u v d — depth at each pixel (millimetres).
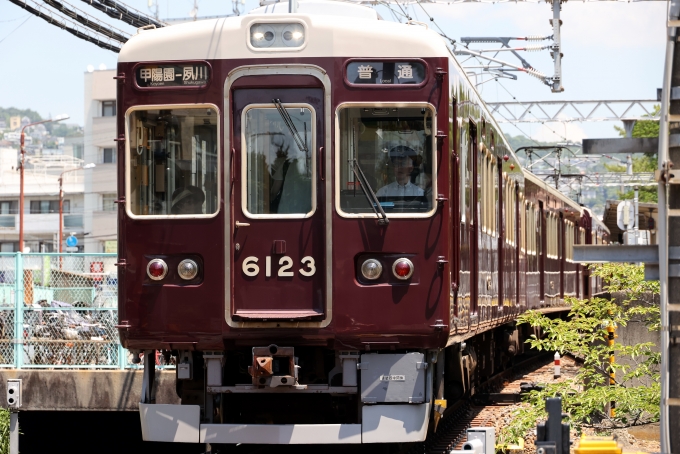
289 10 14164
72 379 18734
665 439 7699
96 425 21125
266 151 13055
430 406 13102
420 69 13000
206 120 13172
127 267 13211
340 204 12961
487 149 18531
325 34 13000
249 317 12844
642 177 64938
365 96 12961
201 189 13156
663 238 7816
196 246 13055
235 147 13039
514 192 24000
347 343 12859
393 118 13000
